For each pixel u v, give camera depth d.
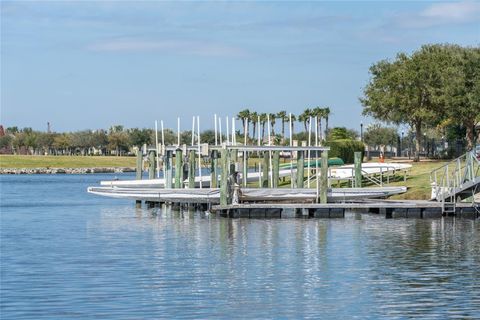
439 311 33.47
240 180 78.12
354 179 85.31
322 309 34.00
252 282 39.81
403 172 97.88
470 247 51.94
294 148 74.81
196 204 82.31
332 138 137.25
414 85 116.62
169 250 51.38
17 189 140.12
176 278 40.94
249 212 72.00
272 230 62.19
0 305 34.72
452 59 117.38
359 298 36.03
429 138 159.12
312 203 75.25
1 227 67.44
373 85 121.50
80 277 41.25
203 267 44.41
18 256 49.00
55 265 45.28
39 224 70.19
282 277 41.19
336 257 47.91
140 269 43.75
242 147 74.38
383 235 58.53
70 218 76.12
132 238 58.12
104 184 95.75
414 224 66.12
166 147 87.38
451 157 128.38
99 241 56.56
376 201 76.00
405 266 44.41
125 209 86.62
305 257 47.97
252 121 145.88
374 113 122.25
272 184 86.56
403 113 118.81
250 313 33.38
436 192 74.88
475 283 39.25
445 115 119.56
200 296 36.53
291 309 34.00
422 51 121.31
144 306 34.53
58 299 35.88
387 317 32.62
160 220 71.94
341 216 72.12
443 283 39.28
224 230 62.50
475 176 75.00
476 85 112.25
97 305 34.72
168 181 87.75
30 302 35.28
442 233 59.66
